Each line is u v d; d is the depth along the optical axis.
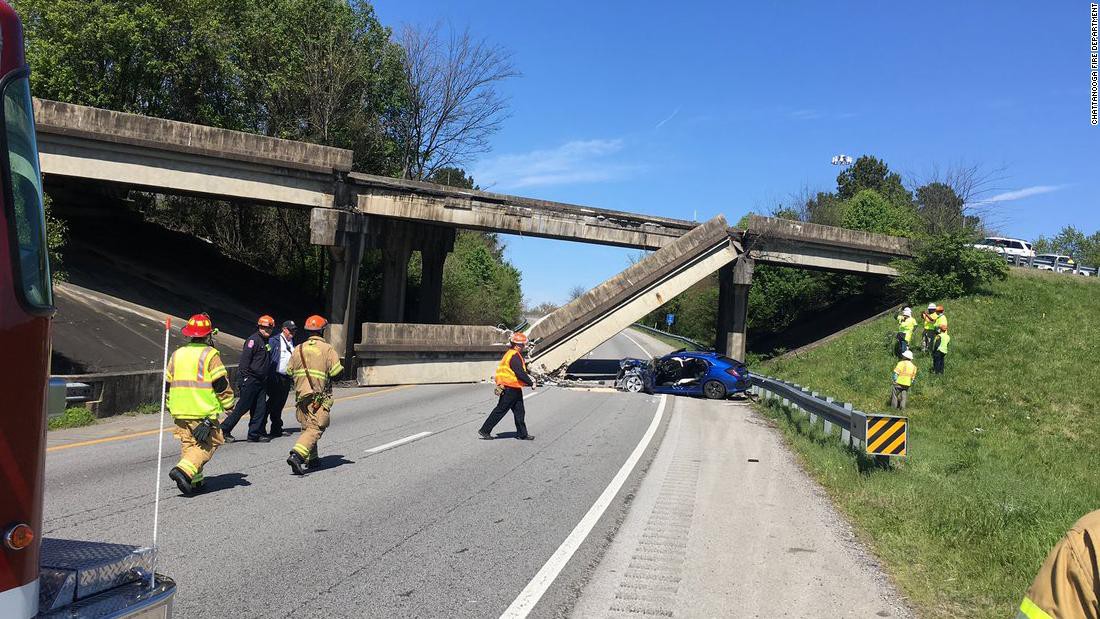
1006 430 19.22
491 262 70.25
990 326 31.25
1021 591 5.75
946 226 46.34
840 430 13.13
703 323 57.41
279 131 43.44
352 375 29.22
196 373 7.89
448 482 9.18
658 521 7.68
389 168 49.94
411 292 46.28
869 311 43.03
